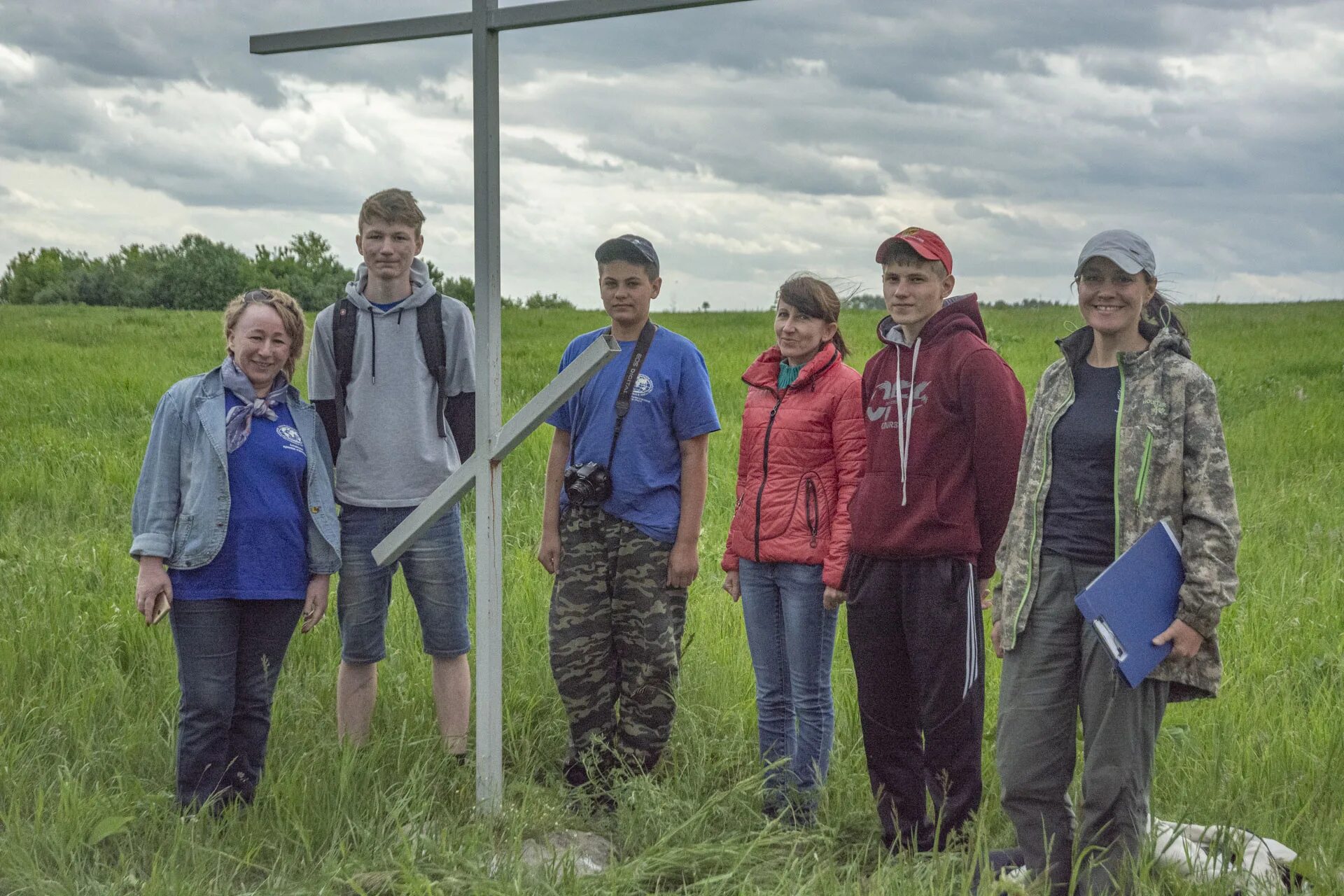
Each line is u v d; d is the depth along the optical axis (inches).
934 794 140.0
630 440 158.2
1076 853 120.3
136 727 164.7
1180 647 112.0
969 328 137.9
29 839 129.1
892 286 140.6
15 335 966.4
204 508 142.7
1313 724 168.7
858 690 145.9
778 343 156.8
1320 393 589.0
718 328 1181.1
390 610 223.1
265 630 148.6
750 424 156.6
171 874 121.4
